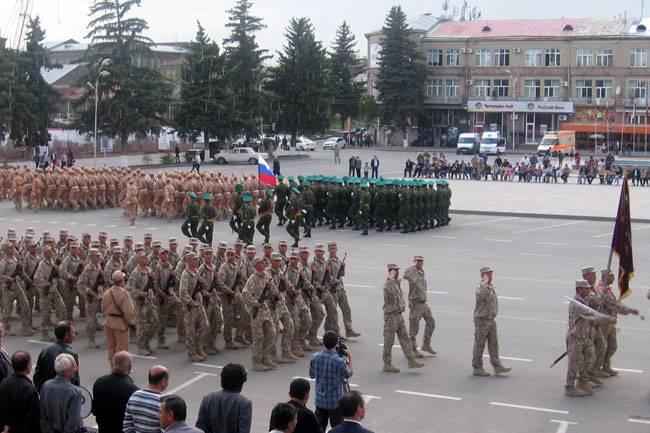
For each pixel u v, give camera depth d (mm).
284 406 9688
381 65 112438
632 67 105875
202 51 87500
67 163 72062
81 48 153750
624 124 105500
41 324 21984
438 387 17484
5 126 79375
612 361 19422
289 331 19312
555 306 24703
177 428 9438
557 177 70562
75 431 10984
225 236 38969
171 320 22953
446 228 42125
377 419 15531
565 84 108688
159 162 84312
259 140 97500
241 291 19797
